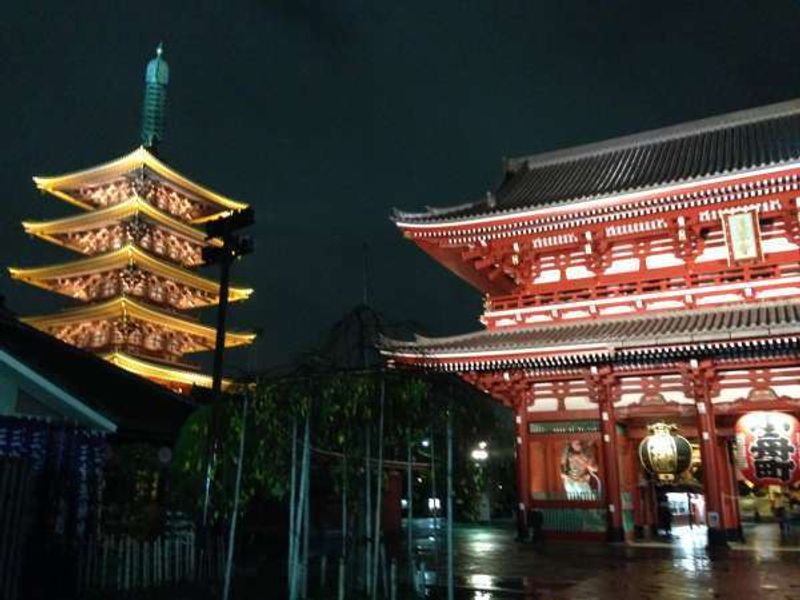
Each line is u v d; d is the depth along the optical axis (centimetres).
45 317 5459
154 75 6353
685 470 2633
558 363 2756
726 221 2788
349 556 1555
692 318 2722
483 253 3222
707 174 2680
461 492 1316
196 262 6212
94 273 5647
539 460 2845
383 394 1134
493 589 1605
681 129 3788
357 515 1426
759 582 1711
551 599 1485
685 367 2612
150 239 5841
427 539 2945
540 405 2900
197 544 1606
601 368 2736
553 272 3198
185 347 5953
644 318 2881
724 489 2711
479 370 2889
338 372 1161
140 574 1530
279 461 1238
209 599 1395
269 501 2089
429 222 3162
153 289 5734
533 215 2998
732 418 2764
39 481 1453
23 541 1189
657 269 2989
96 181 5819
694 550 2420
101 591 1456
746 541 2803
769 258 2794
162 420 2373
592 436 2769
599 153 3934
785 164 2541
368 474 1209
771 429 2398
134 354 5297
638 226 2964
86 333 5584
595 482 2723
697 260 2941
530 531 2741
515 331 3091
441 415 1180
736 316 2614
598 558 2214
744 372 2614
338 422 1211
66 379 2270
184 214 6244
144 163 5616
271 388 1184
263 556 1991
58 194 5956
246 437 1239
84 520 1505
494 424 1262
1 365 1609
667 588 1623
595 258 3067
